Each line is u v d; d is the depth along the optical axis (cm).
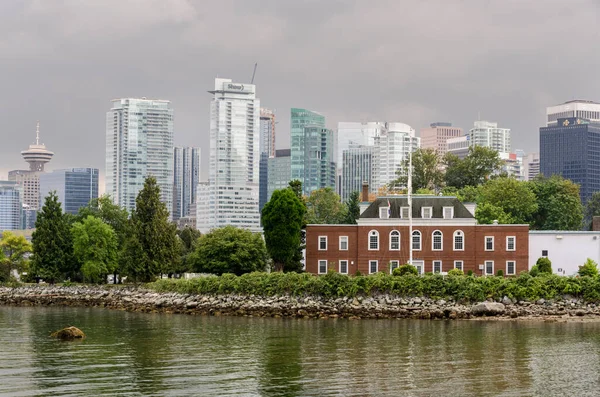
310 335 8988
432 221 13375
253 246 14225
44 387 6294
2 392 6134
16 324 10556
